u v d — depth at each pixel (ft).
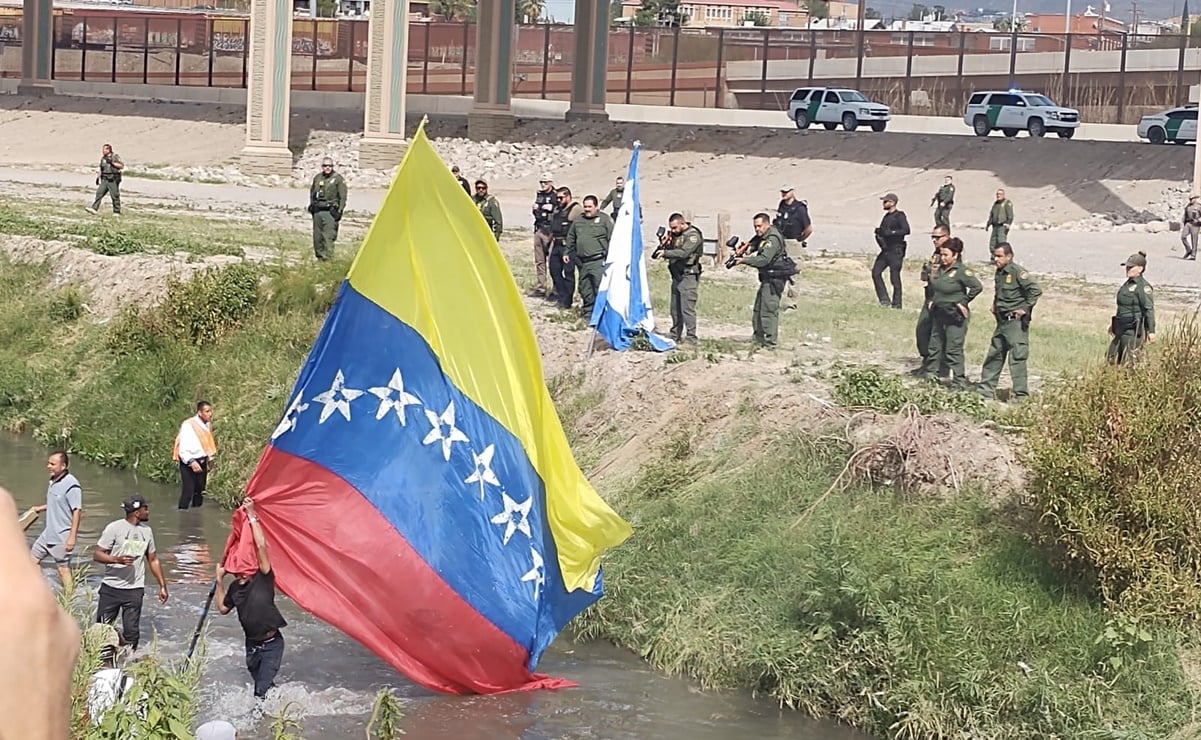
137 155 203.10
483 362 43.39
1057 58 235.61
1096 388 42.24
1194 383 41.22
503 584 42.78
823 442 52.42
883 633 41.45
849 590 42.22
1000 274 57.16
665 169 181.98
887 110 201.77
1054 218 147.33
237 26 239.30
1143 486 39.86
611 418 62.49
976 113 190.39
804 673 42.29
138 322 84.64
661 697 42.96
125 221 120.67
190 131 211.00
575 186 181.37
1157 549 40.09
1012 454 47.29
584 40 198.90
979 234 134.92
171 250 100.12
